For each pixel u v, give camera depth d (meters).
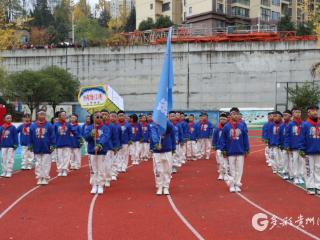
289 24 55.19
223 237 7.40
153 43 46.62
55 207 9.92
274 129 15.67
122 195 11.41
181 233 7.67
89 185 13.12
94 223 8.43
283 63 43.06
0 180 14.23
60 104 40.94
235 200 10.64
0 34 28.75
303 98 35.69
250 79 43.66
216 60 44.19
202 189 12.33
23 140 17.03
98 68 46.28
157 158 11.45
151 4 73.62
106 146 11.72
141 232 7.75
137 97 45.56
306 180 11.51
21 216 9.06
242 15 63.62
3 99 39.00
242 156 11.77
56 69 41.94
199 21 62.09
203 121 21.06
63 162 15.32
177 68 44.94
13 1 45.44
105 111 12.24
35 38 64.06
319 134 11.18
